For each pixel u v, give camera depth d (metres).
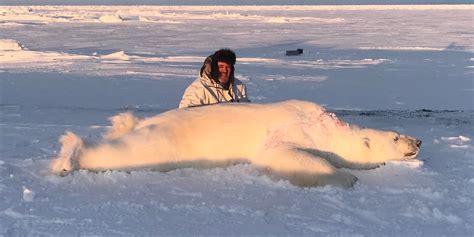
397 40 37.69
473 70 20.19
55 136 5.82
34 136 5.80
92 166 3.96
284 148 4.09
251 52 29.36
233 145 4.23
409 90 15.40
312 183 3.87
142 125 4.32
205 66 5.02
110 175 3.87
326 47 32.44
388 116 8.64
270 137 4.23
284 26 60.59
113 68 20.11
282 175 3.96
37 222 2.88
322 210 3.23
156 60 24.06
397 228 2.92
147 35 44.28
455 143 5.71
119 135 4.43
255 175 4.00
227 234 2.77
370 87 15.93
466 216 3.16
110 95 13.63
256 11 142.38
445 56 26.03
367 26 59.19
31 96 13.29
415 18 81.94
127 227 2.84
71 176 3.86
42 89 14.59
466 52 28.05
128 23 67.81
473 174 4.27
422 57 25.66
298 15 103.81
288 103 4.49
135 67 20.55
